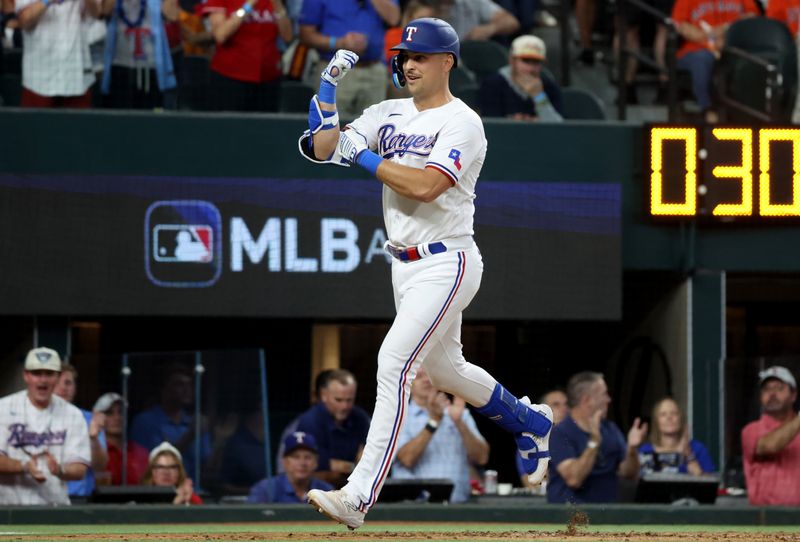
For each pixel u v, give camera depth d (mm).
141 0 38000
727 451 36000
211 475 33344
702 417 39000
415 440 33250
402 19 42781
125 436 33312
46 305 36594
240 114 37344
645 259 38781
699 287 38906
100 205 36875
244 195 37250
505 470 41844
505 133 38000
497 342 41656
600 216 38000
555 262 37875
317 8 39438
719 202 38062
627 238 38750
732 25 44375
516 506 30766
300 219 37312
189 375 33625
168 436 33406
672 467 34594
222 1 38438
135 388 33594
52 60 37594
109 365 33688
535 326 41469
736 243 38938
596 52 49156
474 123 19062
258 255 37250
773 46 43969
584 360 41562
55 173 36781
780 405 32500
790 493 32344
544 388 41344
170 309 36938
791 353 49750
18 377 38375
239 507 30609
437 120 19141
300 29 39875
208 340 42969
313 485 32719
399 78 19609
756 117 42375
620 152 38500
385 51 40656
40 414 31359
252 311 37156
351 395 33906
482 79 42750
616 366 41438
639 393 41219
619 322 41625
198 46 40094
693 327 39062
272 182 37312
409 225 19078
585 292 37875
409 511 30734
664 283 40719
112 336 42875
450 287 19047
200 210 37156
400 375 18906
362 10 39438
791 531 26047
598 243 37938
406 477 33312
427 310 18953
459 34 44281
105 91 37906
